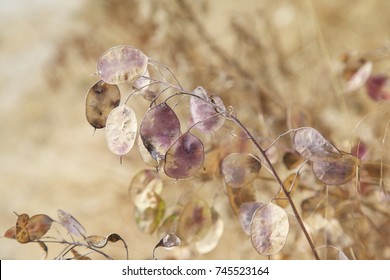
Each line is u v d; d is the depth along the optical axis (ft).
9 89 8.09
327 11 5.86
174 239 3.19
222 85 4.52
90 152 6.19
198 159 3.08
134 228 4.57
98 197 5.35
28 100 7.69
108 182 5.49
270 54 5.37
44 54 8.20
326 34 5.71
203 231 3.37
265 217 3.09
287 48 5.73
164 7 5.05
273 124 4.34
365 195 3.74
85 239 3.22
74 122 6.95
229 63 5.05
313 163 3.23
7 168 6.56
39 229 3.23
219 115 3.18
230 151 3.56
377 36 5.54
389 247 3.71
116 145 3.05
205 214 3.37
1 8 9.60
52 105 7.33
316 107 4.64
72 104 7.11
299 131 3.20
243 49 5.26
